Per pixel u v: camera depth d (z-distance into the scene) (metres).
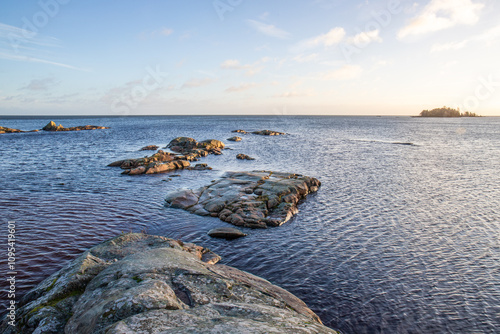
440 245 19.52
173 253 12.77
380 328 12.37
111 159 52.50
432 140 89.75
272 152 64.56
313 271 16.50
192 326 5.82
